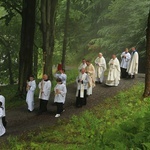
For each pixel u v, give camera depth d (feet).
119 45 96.63
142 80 63.26
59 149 28.60
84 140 31.35
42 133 36.47
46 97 50.01
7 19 65.41
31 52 64.13
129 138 22.13
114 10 102.17
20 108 54.80
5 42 96.17
